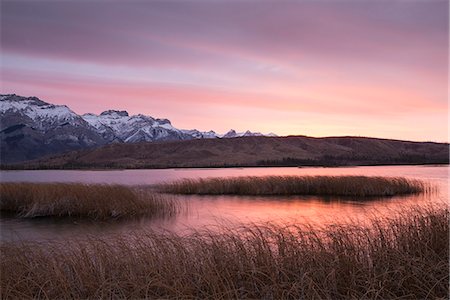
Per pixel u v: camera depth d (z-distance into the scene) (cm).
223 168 13462
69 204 2133
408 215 1048
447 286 627
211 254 746
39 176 8094
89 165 15525
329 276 660
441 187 3719
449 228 773
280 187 3338
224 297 622
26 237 1519
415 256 717
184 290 621
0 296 622
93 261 757
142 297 634
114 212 2039
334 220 1661
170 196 3114
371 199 2844
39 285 655
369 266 702
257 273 689
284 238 831
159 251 775
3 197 2372
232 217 1981
